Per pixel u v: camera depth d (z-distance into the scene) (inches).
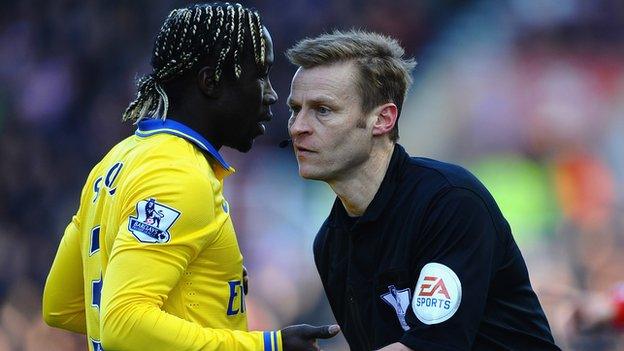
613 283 1242.0
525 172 1588.3
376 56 468.1
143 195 426.6
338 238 495.8
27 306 1344.7
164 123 450.6
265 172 1483.8
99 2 1834.4
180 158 437.1
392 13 1761.8
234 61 452.1
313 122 463.8
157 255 421.4
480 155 1654.8
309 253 1358.3
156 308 419.5
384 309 471.5
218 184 449.7
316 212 1400.1
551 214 1485.0
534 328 478.0
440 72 1727.4
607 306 741.9
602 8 1769.2
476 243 450.6
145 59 1763.0
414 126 1690.5
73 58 1779.0
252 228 1381.6
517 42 1749.5
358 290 480.7
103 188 454.9
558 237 1368.1
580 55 1722.4
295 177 1480.1
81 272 492.1
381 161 474.6
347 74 462.0
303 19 1729.8
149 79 458.9
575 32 1753.2
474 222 452.1
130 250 421.4
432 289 444.1
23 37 1836.9
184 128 450.0
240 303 466.0
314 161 465.7
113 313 416.2
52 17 1845.5
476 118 1680.6
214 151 454.3
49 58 1800.0
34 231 1557.6
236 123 459.8
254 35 455.8
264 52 458.9
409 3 1786.4
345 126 462.3
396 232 466.6
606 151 1616.6
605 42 1738.4
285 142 482.9
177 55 450.0
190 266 442.3
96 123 1695.4
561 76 1696.6
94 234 459.5
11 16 1868.8
